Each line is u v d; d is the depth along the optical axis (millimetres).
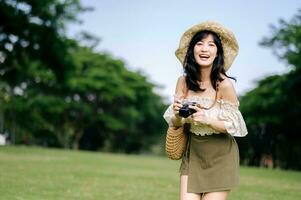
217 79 4164
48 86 45719
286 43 30000
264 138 37906
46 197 7508
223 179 4090
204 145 4137
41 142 51656
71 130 51188
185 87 4336
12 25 25969
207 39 4180
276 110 35375
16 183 8969
